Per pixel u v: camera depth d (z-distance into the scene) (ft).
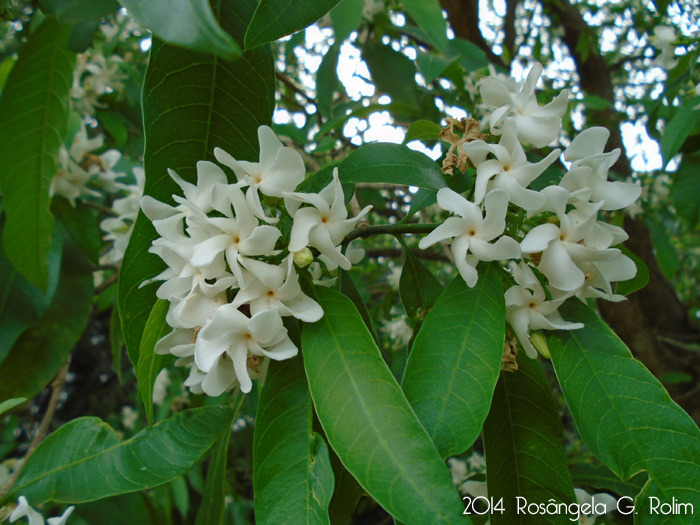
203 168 0.64
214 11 0.68
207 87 0.68
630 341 1.91
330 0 0.58
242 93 0.69
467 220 0.61
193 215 0.61
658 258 1.94
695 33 1.47
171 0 0.49
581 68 2.28
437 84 1.72
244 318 0.59
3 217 1.15
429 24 1.01
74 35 0.85
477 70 1.51
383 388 0.57
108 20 1.83
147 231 0.69
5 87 0.84
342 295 0.64
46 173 0.92
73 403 3.28
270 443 0.62
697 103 1.14
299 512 0.57
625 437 0.61
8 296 1.10
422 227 0.74
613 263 0.66
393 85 1.50
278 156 0.62
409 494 0.52
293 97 2.12
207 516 0.84
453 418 0.57
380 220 2.42
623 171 1.94
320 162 1.63
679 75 1.41
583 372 0.65
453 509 0.50
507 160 0.63
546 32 2.69
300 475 0.60
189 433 0.83
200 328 0.64
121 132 1.66
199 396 1.83
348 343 0.60
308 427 0.62
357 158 0.77
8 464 1.25
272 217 0.66
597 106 1.75
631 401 0.62
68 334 1.16
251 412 1.14
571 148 0.67
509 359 0.67
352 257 0.81
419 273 0.83
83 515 1.18
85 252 1.19
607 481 0.94
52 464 0.81
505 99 0.69
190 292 0.61
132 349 0.73
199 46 0.47
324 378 0.59
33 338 1.13
